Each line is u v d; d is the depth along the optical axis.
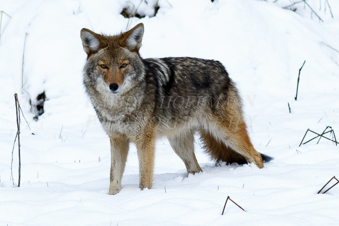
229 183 11.95
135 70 12.23
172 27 25.78
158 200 10.77
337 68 26.30
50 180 14.99
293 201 9.94
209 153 15.17
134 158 17.41
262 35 26.34
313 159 14.22
